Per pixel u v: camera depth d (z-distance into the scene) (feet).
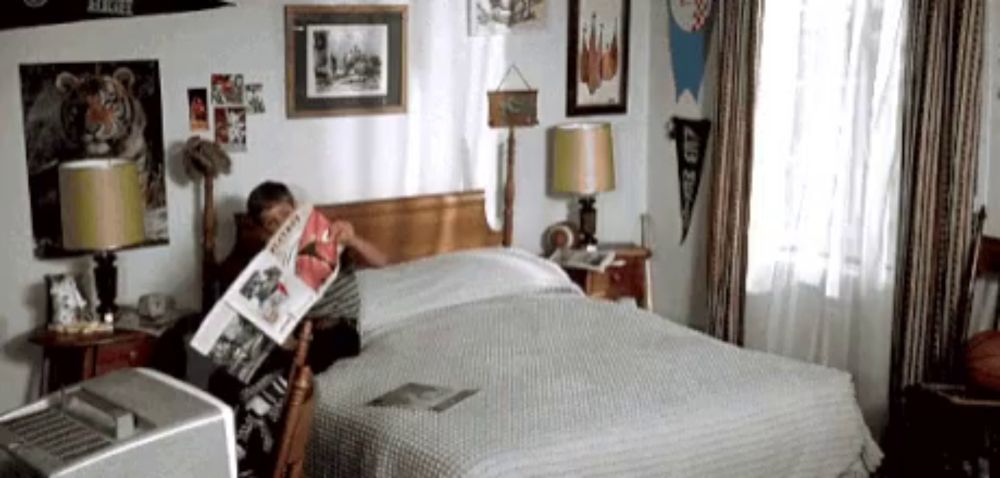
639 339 11.85
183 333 12.88
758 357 11.29
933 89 12.08
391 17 14.25
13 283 12.28
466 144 15.20
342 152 14.19
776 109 14.53
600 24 16.12
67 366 12.00
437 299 12.64
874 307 13.35
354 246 13.34
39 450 5.32
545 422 9.33
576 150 15.33
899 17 12.78
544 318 12.42
